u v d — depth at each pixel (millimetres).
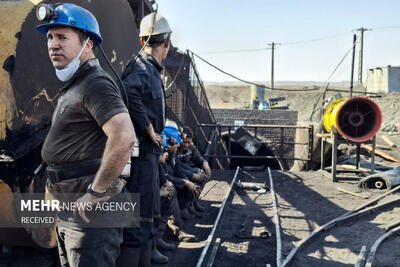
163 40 3506
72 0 3346
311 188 8703
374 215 6625
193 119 12273
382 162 12281
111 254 2383
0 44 2793
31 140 2996
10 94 2783
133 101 3162
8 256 3531
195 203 6578
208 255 4609
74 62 2193
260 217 6414
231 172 10594
